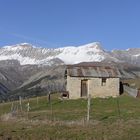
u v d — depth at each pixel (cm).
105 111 5738
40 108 6650
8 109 7138
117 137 3134
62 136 3195
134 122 4088
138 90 7619
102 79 7769
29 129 3538
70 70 7862
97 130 3453
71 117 4988
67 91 7838
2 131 3438
